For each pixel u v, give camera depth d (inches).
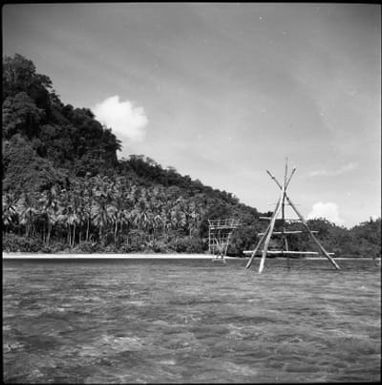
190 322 419.8
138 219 4205.2
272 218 1225.4
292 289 751.7
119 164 6540.4
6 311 498.0
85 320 434.9
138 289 777.6
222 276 1167.6
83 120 6432.1
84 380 246.2
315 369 261.7
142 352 303.9
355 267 1660.9
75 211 3681.1
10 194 3590.1
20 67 5265.8
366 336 343.6
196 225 4498.0
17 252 3253.0
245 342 332.2
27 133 4948.3
